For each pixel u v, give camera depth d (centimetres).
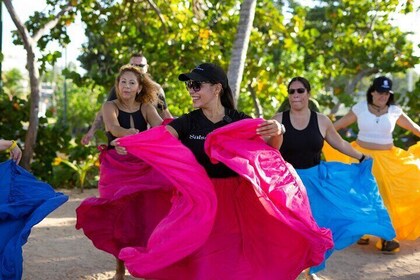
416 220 686
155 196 514
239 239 410
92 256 643
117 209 514
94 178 1192
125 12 1353
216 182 422
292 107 552
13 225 457
